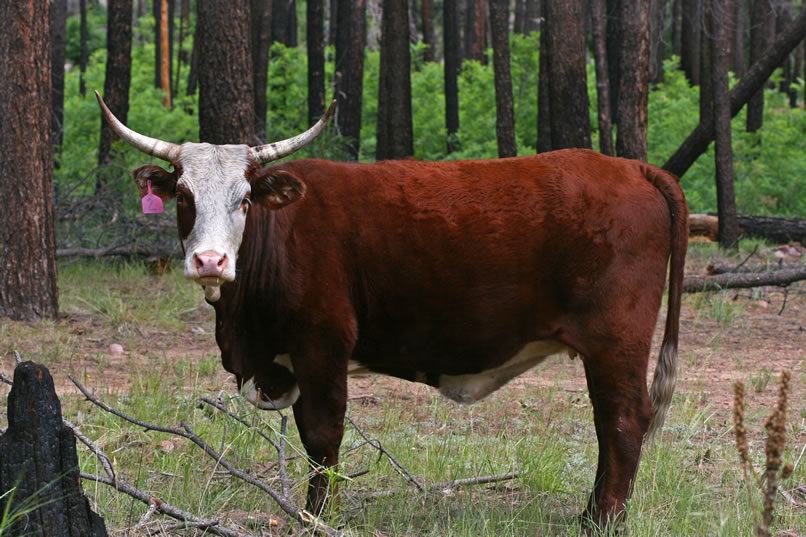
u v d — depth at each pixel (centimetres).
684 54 4794
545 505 888
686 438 1093
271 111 3881
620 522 813
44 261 1709
